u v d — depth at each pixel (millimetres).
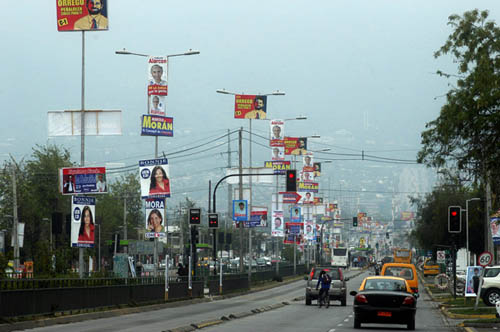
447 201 126250
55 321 41188
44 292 41375
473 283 66562
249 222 105938
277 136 110062
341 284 69500
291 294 93000
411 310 40938
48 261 54062
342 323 46406
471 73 39469
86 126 56938
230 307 62781
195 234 73062
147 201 67938
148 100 69250
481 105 37500
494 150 39719
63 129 57031
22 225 102000
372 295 41188
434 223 130375
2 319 36844
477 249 129625
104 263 152750
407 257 166125
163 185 67750
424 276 157250
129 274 72250
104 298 50156
